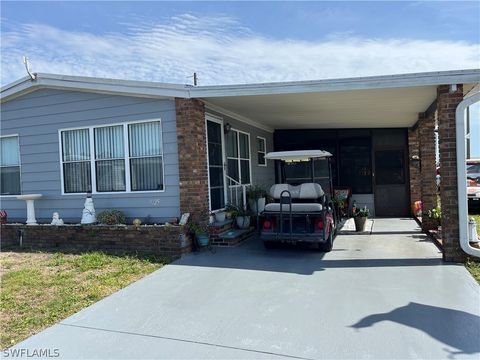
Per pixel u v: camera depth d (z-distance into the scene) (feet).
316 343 11.57
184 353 11.29
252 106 28.19
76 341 12.33
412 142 40.75
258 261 21.56
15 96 29.84
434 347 11.11
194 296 16.11
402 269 19.16
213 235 25.95
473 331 12.09
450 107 20.20
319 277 18.17
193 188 24.61
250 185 35.88
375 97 24.27
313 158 26.50
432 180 29.96
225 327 12.96
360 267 19.75
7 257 24.64
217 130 29.43
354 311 13.91
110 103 26.91
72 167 28.66
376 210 41.50
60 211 29.01
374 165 41.68
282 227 22.97
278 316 13.70
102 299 16.16
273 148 44.24
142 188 26.48
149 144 26.13
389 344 11.35
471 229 20.90
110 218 25.77
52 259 23.56
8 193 31.37
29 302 16.03
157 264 21.40
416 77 20.39
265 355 10.98
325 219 22.75
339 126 41.09
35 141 29.60
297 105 27.58
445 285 16.49
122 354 11.38
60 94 28.43
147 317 14.07
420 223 33.22
